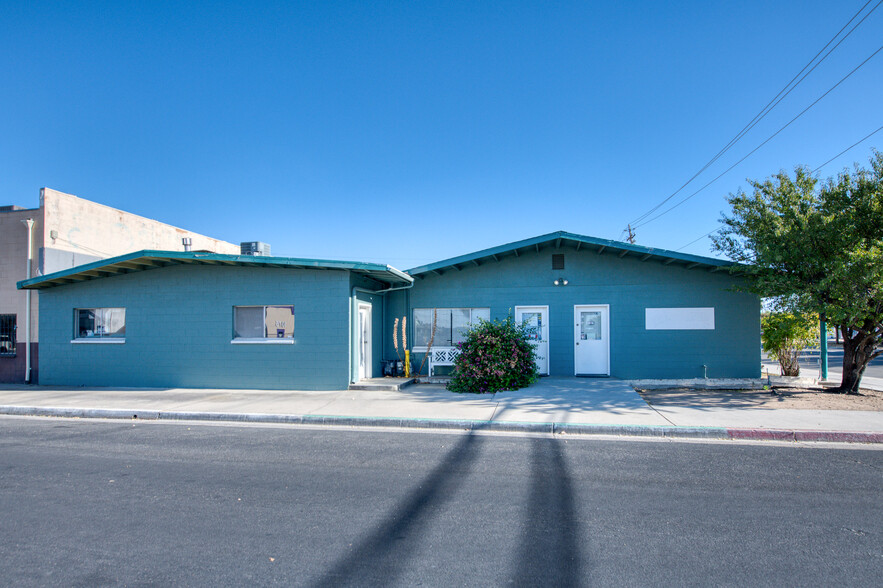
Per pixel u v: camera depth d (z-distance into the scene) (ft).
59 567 13.30
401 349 51.80
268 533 15.35
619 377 47.93
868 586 12.19
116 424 32.45
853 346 40.65
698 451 24.62
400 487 19.48
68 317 48.96
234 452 24.86
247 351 44.96
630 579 12.55
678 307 47.39
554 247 49.49
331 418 32.09
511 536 15.06
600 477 20.57
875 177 36.04
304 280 44.27
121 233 61.93
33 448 25.94
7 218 54.08
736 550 14.08
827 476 20.65
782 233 36.11
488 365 41.06
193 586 12.34
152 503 17.93
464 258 47.50
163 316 46.68
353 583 12.44
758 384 43.29
